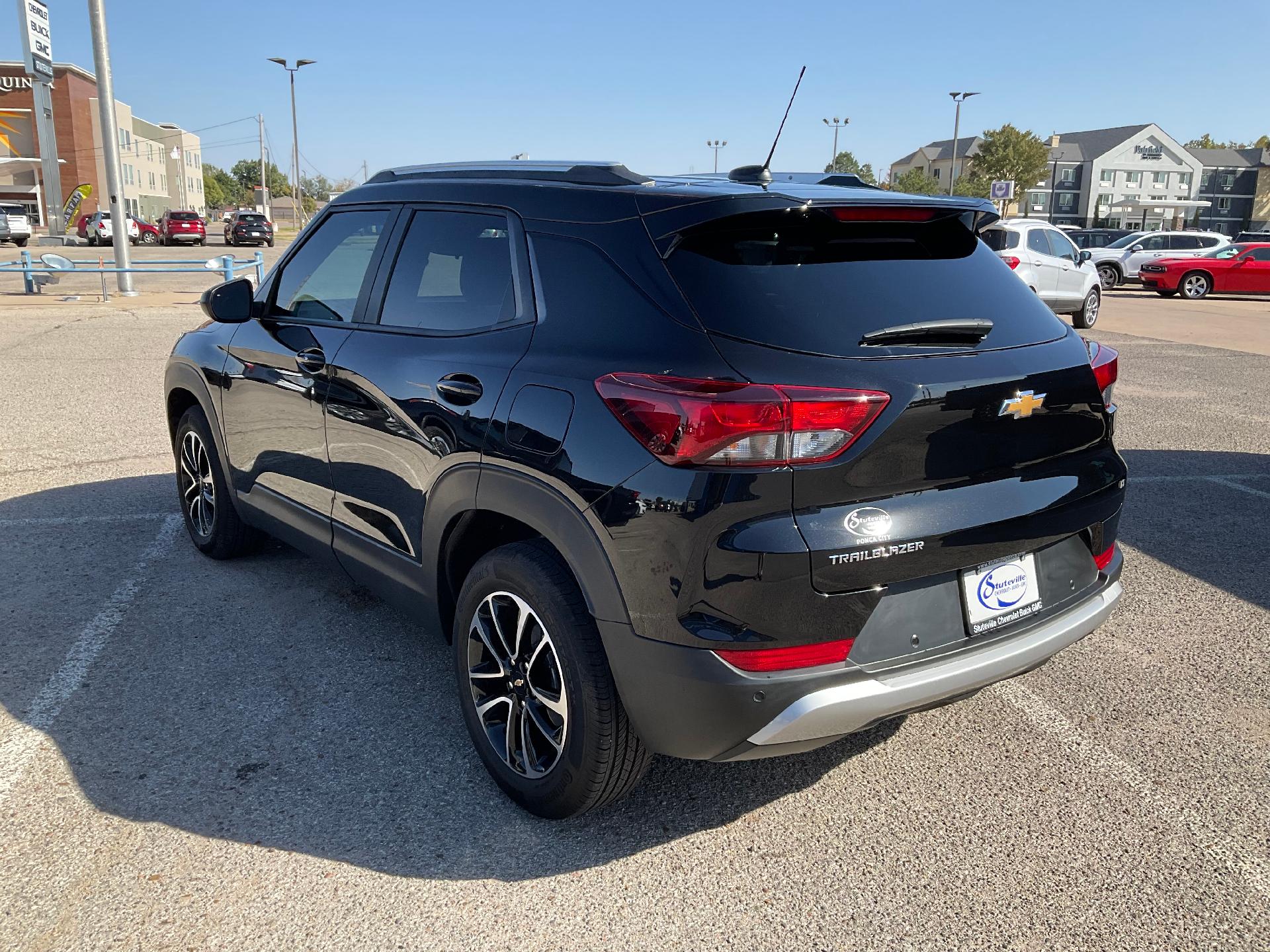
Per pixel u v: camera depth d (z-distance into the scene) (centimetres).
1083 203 9550
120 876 248
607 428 231
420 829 269
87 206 6369
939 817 277
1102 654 383
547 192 276
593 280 251
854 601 221
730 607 215
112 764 296
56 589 429
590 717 245
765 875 252
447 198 311
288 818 272
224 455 425
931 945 228
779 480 211
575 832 269
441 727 321
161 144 9900
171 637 383
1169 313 2017
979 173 7938
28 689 341
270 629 391
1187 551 501
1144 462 695
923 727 328
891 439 218
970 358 236
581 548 237
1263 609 427
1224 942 229
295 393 358
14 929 229
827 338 223
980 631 244
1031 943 229
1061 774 299
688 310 228
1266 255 2389
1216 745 316
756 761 306
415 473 295
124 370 1010
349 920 234
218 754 303
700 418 212
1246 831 271
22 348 1153
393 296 322
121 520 523
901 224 263
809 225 248
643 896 243
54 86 5797
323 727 320
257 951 223
